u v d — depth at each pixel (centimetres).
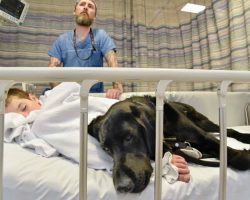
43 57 241
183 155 81
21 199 62
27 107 113
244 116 198
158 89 60
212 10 225
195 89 238
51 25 246
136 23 261
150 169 67
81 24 197
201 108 187
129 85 243
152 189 66
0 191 54
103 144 73
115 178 65
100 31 200
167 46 268
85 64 198
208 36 227
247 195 77
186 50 258
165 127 89
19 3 196
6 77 52
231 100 194
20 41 234
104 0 259
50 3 247
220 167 65
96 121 79
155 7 269
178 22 267
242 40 196
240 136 123
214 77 62
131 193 64
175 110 92
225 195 65
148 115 76
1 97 53
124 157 66
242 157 78
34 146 81
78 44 198
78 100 86
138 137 70
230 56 208
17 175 64
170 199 66
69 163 75
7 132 93
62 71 54
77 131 80
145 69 57
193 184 70
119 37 260
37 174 65
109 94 150
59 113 83
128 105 75
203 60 237
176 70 59
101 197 63
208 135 89
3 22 202
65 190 63
